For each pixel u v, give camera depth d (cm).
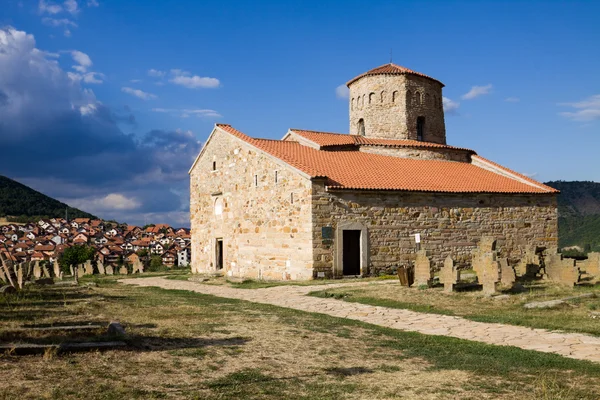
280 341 1177
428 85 4003
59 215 16625
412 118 3906
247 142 3341
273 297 2128
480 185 3356
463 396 802
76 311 1519
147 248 12756
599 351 1094
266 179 3131
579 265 2425
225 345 1109
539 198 3478
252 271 3234
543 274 2480
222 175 3653
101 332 1156
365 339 1253
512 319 1458
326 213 2805
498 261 1967
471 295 1911
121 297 2041
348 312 1694
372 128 3944
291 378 884
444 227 3141
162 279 3419
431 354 1105
